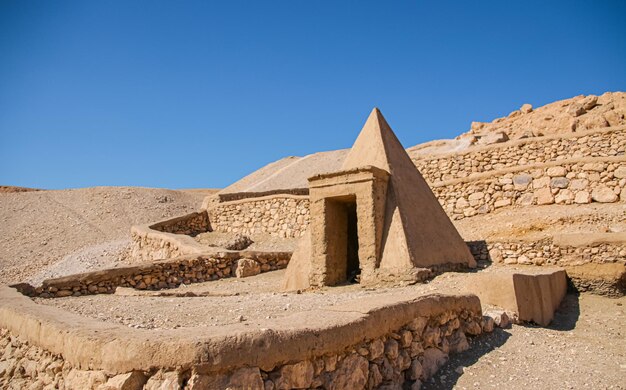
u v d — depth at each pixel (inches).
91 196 1290.6
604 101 996.6
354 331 140.2
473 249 422.9
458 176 707.4
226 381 111.2
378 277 324.2
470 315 211.5
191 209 1283.2
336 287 343.9
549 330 244.2
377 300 170.7
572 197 530.3
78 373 128.7
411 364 164.6
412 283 307.1
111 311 231.0
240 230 787.4
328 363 132.1
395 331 161.5
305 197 714.2
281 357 120.0
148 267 431.8
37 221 1104.2
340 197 361.7
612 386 170.2
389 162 376.2
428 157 745.0
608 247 346.3
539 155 664.4
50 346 150.7
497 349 203.3
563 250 367.2
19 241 978.7
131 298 300.5
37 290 363.6
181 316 211.0
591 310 287.3
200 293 340.2
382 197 351.9
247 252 507.2
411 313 170.1
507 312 245.9
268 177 1614.2
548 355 201.2
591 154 632.4
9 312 196.5
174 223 804.6
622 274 314.7
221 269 489.1
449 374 174.2
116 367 117.4
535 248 382.6
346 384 134.9
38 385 150.3
